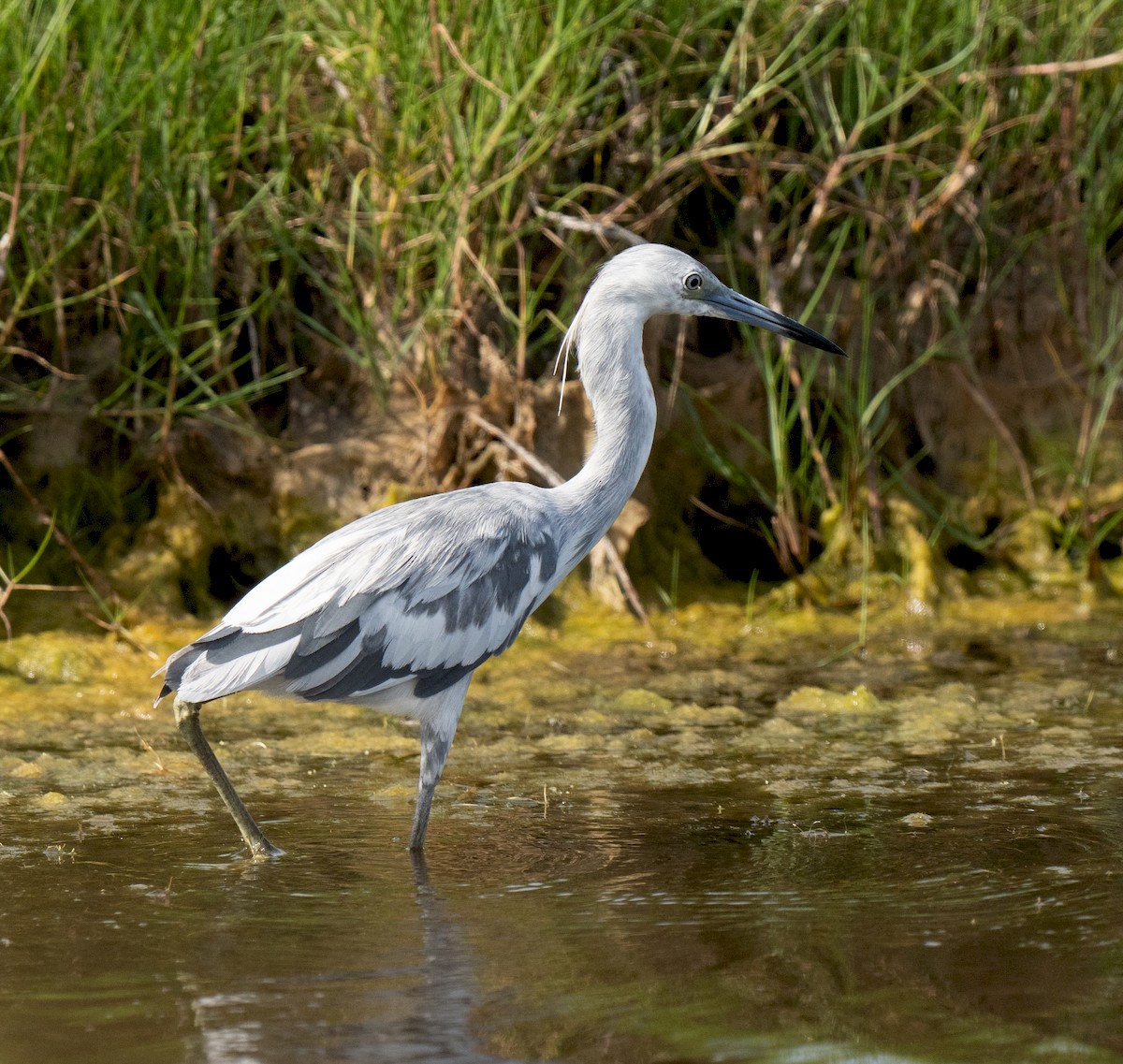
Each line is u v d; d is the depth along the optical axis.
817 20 13.05
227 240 12.82
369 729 10.12
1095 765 8.99
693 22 12.91
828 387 13.91
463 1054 5.11
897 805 8.22
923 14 13.47
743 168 13.51
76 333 12.59
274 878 7.08
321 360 13.36
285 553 12.77
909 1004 5.46
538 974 5.80
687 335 14.15
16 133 11.27
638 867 7.20
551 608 13.04
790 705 10.70
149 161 11.81
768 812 8.12
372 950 6.09
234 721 10.34
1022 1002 5.46
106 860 7.34
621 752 9.48
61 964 5.95
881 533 13.96
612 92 13.12
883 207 13.23
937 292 14.36
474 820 8.07
